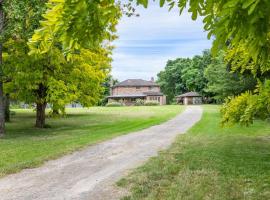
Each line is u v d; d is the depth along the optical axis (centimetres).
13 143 1731
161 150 1484
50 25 368
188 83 9681
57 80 2359
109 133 2173
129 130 2355
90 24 378
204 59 8769
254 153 1367
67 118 3747
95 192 876
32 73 2159
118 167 1169
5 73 2122
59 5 356
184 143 1673
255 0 298
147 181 948
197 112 4469
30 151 1468
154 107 6412
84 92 2688
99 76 2736
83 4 352
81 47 403
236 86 2870
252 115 841
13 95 2466
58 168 1170
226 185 887
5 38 1978
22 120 3559
